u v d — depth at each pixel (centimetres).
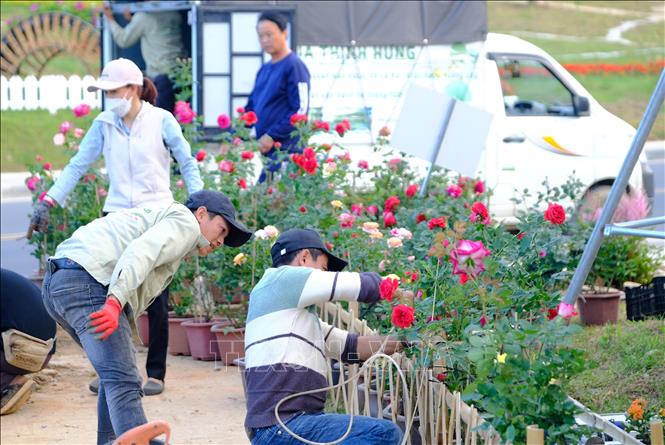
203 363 838
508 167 1266
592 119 1298
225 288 823
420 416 544
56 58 3128
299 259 517
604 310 874
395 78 1295
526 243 606
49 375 794
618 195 584
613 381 693
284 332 487
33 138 2509
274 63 1012
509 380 437
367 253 717
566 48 3578
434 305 541
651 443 487
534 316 585
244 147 966
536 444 414
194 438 636
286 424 480
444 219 670
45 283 538
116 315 493
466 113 932
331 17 1282
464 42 1302
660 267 1012
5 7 3183
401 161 1011
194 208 548
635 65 3362
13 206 1938
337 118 1289
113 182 727
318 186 857
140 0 1388
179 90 1316
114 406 517
